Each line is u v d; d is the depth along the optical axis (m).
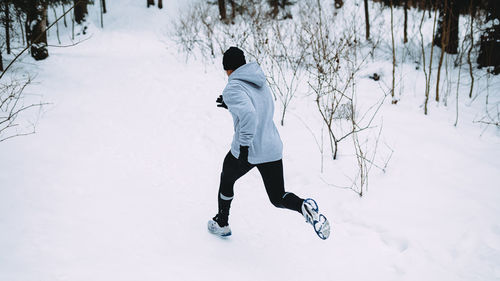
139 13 16.97
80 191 2.84
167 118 4.73
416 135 4.18
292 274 2.16
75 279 1.89
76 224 2.40
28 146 3.49
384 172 3.33
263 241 2.47
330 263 2.26
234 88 1.95
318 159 3.64
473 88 5.95
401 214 2.71
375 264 2.24
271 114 2.14
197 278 2.03
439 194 2.95
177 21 15.88
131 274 1.99
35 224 2.33
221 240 2.44
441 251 2.30
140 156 3.62
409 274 2.13
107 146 3.76
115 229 2.41
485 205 2.78
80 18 14.32
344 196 3.00
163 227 2.50
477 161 3.54
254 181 3.28
